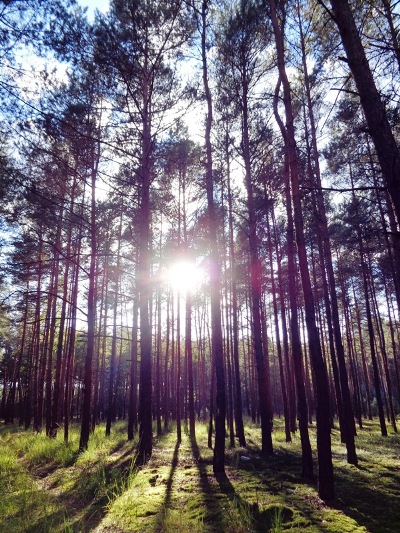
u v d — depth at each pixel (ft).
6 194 37.50
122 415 139.95
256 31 38.88
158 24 34.99
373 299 76.64
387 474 27.76
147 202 41.09
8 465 33.78
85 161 43.06
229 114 46.68
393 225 44.34
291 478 26.73
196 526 17.12
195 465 32.22
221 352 31.12
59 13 28.55
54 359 99.09
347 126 41.60
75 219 52.47
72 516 20.03
